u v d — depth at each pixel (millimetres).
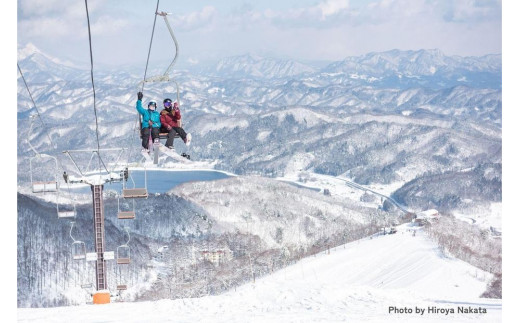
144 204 180500
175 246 144875
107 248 140625
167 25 18984
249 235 166500
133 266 126875
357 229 171875
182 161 19109
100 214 26719
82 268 118750
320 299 17375
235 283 107688
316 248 142875
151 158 19578
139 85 19406
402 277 114000
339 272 119312
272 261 123000
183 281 112062
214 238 162875
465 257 122438
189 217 180000
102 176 26281
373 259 126500
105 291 22672
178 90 19500
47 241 128500
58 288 110750
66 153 25281
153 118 19297
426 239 138375
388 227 159875
